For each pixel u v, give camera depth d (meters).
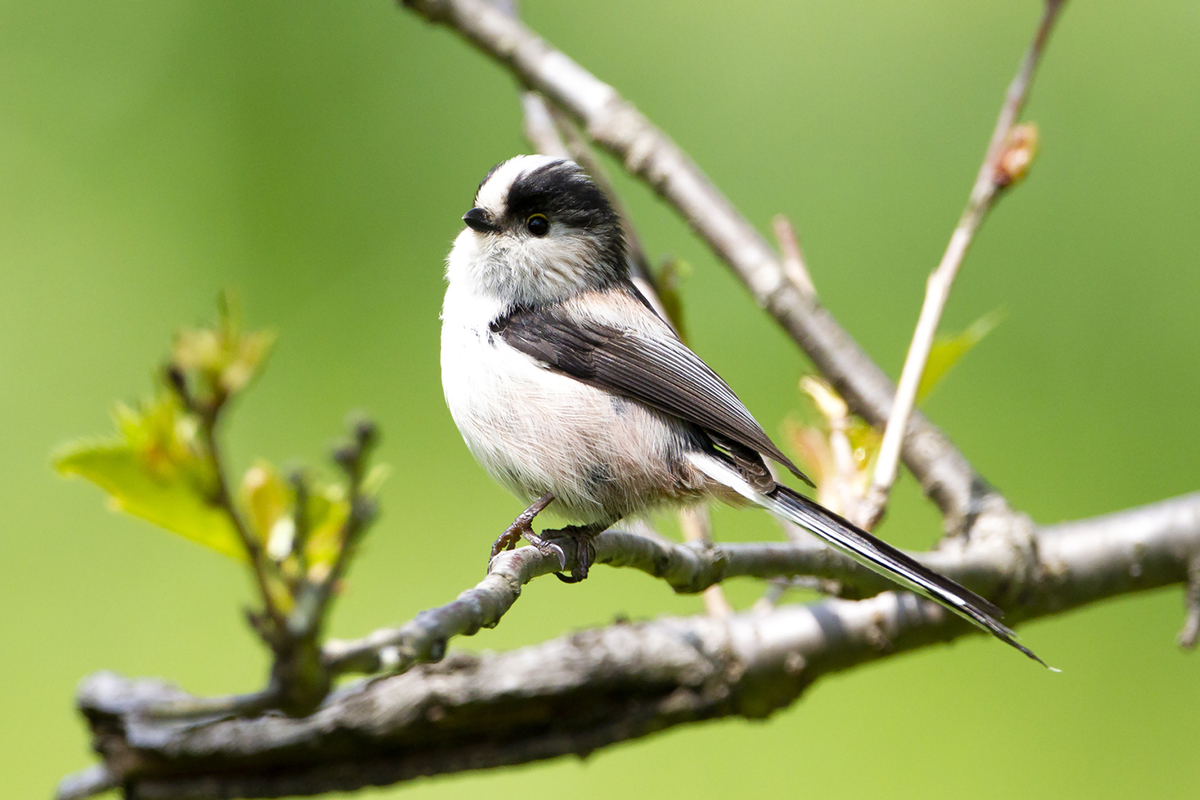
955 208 12.61
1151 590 7.05
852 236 12.80
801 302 7.47
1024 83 6.65
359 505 3.24
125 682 6.18
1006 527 6.92
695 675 6.57
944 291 6.59
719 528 11.35
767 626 6.79
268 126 13.62
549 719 6.50
